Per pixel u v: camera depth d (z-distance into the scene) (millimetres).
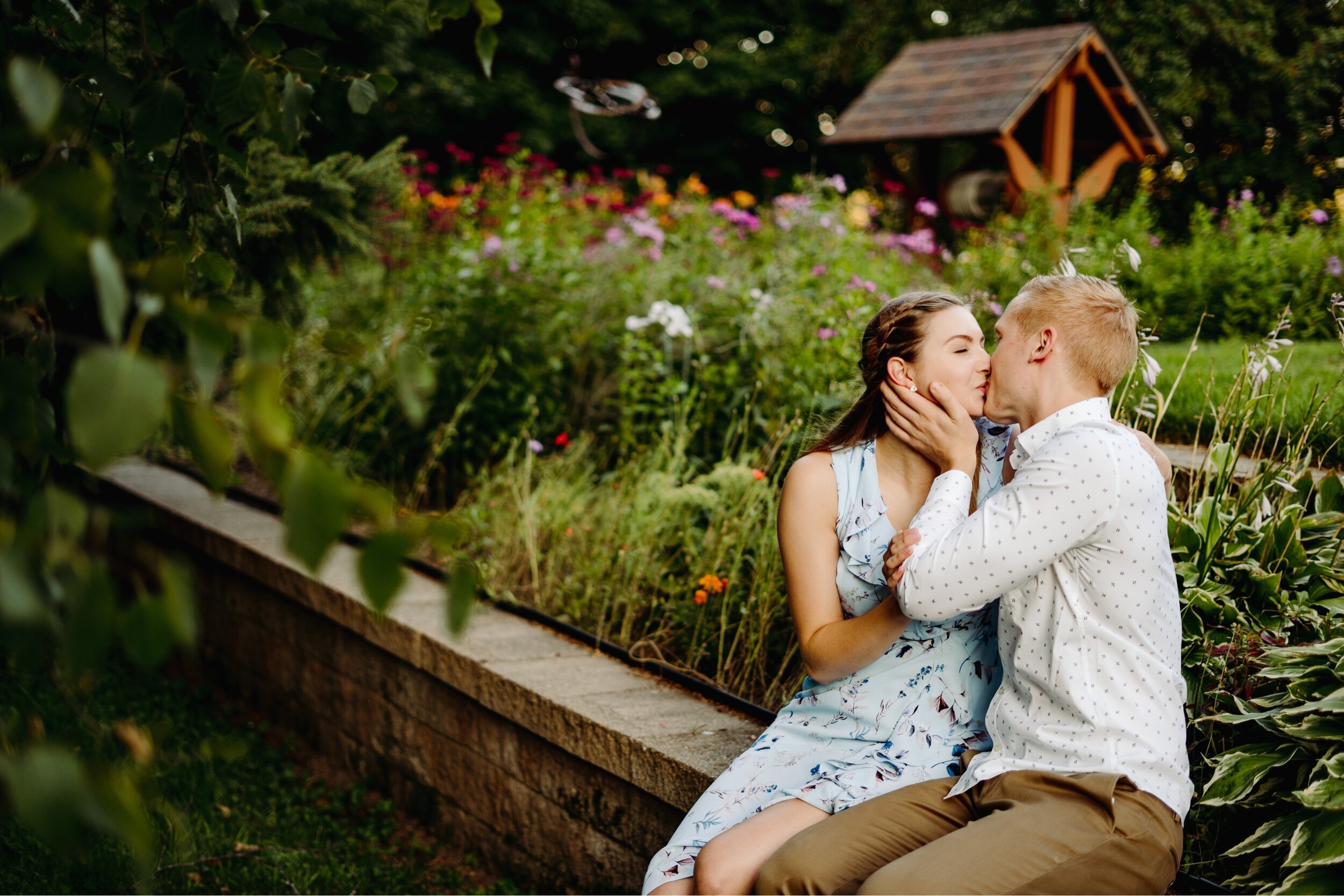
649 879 1940
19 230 789
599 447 5105
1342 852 1724
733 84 17469
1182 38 7891
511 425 5000
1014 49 9734
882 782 1900
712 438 4680
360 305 5871
